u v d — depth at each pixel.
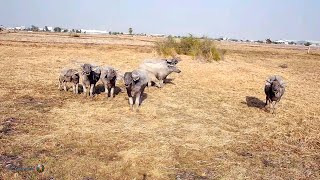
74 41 62.53
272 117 15.03
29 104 14.92
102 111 14.20
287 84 25.73
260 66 37.38
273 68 36.97
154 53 38.47
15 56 32.25
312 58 58.88
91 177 8.50
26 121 12.55
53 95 16.75
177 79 23.20
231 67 32.22
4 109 13.91
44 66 26.31
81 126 12.20
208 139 11.58
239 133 12.55
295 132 13.09
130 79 13.96
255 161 10.06
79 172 8.67
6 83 18.94
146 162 9.43
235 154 10.52
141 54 38.75
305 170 9.67
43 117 13.09
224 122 13.79
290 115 15.66
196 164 9.60
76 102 15.55
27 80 20.16
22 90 17.39
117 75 18.33
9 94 16.41
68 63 28.77
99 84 19.77
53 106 14.75
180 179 8.70
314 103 18.81
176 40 40.19
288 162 10.19
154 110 14.67
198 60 34.75
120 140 10.97
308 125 14.24
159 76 19.75
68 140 10.80
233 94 19.33
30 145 10.30
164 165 9.34
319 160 10.49
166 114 14.33
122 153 9.94
